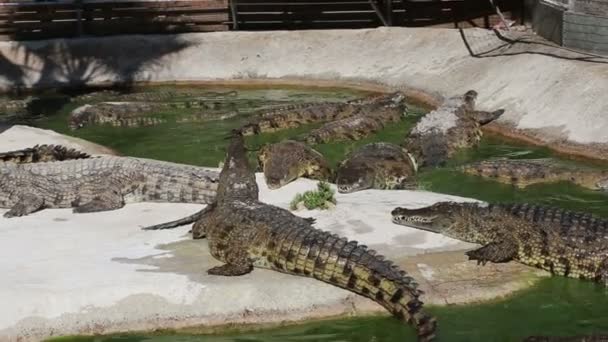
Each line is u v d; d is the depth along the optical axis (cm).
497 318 1027
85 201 1353
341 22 2684
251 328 1017
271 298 1034
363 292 1021
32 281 1054
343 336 996
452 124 1791
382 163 1498
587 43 2045
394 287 992
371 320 1014
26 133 1850
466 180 1571
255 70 2516
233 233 1095
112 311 1019
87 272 1079
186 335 1011
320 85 2423
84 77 2556
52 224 1272
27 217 1312
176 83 2538
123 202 1346
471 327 1005
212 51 2586
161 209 1328
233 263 1081
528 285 1103
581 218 1149
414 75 2314
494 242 1148
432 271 1097
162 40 2630
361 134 1870
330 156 1753
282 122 1950
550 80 1928
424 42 2411
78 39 2633
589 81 1836
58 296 1020
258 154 1620
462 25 2548
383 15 2636
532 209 1166
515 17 2478
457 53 2309
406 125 1972
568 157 1703
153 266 1097
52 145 1609
